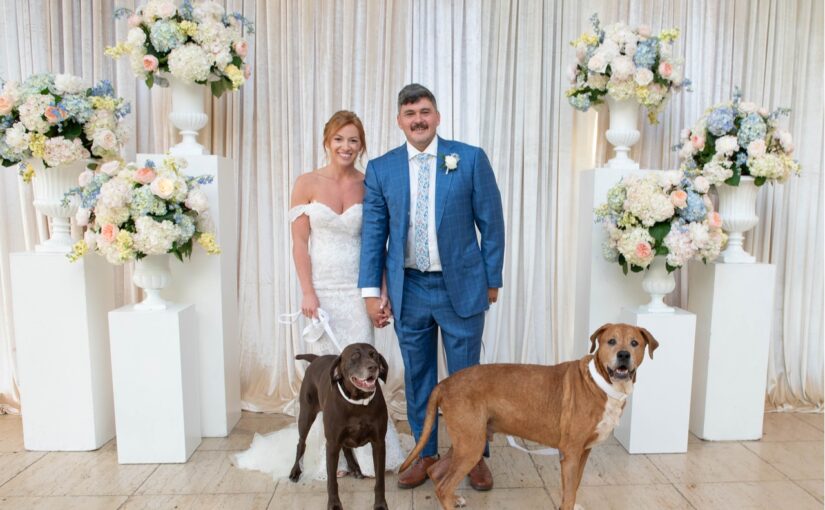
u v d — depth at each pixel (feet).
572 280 10.95
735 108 9.39
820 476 8.25
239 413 10.28
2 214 10.37
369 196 7.77
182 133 9.34
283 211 10.79
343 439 6.84
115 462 8.52
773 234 10.91
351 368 6.49
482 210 7.63
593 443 6.77
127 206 7.97
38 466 8.38
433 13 10.52
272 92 10.52
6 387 10.68
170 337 8.27
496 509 7.35
